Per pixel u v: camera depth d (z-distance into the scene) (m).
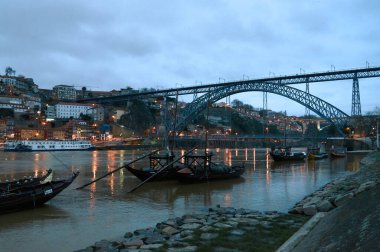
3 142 187.62
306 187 41.28
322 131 189.38
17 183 32.97
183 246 14.81
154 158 49.59
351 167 73.38
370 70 131.38
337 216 16.11
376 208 14.18
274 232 16.73
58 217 25.42
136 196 34.75
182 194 36.00
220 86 165.62
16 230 21.92
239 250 14.04
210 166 47.72
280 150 118.06
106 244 15.94
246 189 39.56
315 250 12.02
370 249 9.95
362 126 137.88
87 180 47.53
